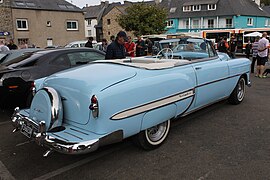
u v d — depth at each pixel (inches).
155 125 138.3
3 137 171.5
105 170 127.3
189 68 158.9
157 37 913.5
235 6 1632.6
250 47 693.9
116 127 118.7
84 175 123.5
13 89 196.9
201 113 209.5
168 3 1907.0
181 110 151.9
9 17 1155.9
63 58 227.0
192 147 148.6
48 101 121.6
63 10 1327.5
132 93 122.0
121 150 147.6
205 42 194.1
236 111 213.0
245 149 144.6
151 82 130.5
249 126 179.2
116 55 219.8
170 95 140.1
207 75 171.2
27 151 150.0
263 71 415.8
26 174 125.6
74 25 1385.3
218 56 201.6
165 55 202.2
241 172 121.4
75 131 118.9
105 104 114.1
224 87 195.9
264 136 161.8
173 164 130.6
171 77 141.3
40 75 208.4
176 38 207.3
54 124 120.6
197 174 121.1
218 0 1688.0
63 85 126.5
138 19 1391.5
